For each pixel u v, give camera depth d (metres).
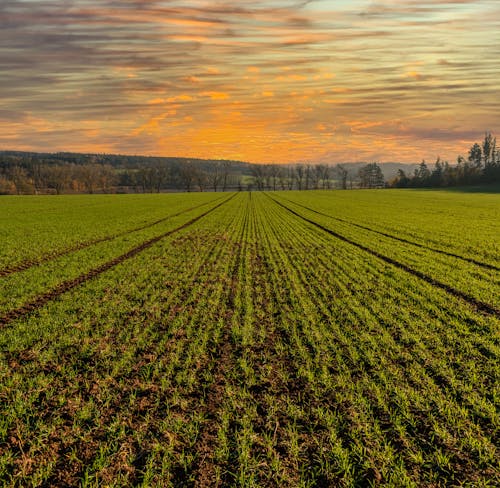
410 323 13.21
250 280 19.62
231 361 10.42
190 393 8.80
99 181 172.38
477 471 6.38
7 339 11.91
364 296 16.61
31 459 6.67
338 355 10.46
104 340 11.92
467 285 18.42
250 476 6.23
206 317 13.90
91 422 7.75
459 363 10.15
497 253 26.86
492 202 79.12
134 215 56.06
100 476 6.29
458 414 7.88
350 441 7.16
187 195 126.31
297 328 12.88
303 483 6.07
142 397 8.62
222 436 7.13
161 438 7.22
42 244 30.72
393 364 10.16
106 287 18.30
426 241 32.59
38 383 9.12
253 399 8.53
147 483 6.07
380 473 6.35
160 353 10.93
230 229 41.56
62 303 15.71
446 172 168.50
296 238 34.88
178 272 21.59
